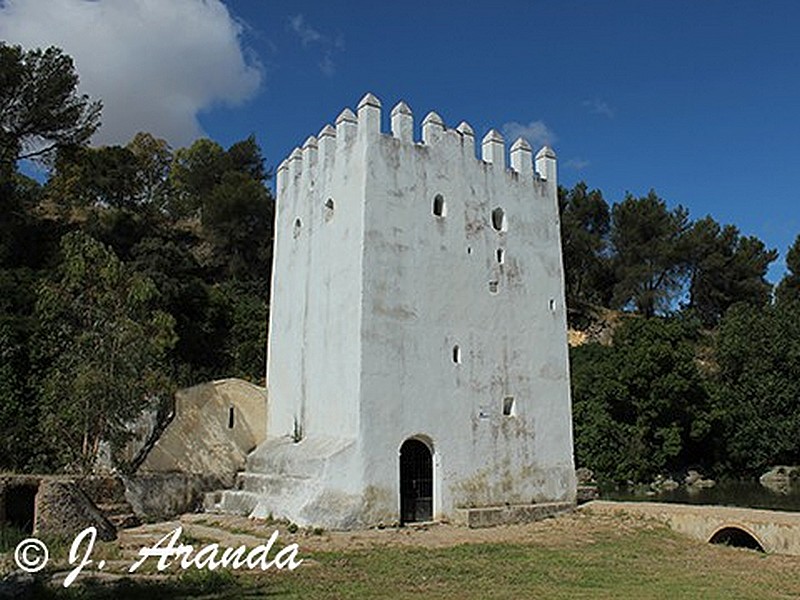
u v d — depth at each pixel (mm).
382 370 23250
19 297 37000
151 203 74562
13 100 46219
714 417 48500
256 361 45562
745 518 20500
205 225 63438
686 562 17562
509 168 28219
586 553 18688
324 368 25203
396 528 22172
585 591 14070
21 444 29938
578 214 81500
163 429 27328
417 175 25375
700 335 72938
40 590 13000
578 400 50625
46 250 49094
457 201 26266
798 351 53844
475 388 25328
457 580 15023
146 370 26125
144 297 26797
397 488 22875
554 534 21812
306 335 27000
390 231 24328
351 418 22875
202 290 47719
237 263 59469
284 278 29906
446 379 24656
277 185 31891
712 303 81625
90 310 26609
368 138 24453
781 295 78562
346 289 24266
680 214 81312
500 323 26516
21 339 33375
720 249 81062
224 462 28203
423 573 15688
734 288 80938
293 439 26484
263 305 51156
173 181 75750
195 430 27953
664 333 48656
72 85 47906
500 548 19250
